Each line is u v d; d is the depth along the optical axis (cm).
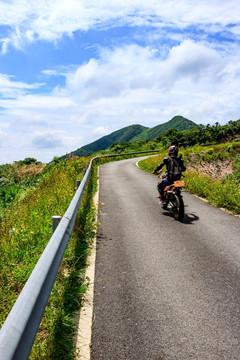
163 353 230
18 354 136
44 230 490
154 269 386
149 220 642
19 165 2002
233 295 318
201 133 9700
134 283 347
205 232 549
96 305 300
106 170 2005
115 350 234
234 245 475
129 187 1153
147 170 1911
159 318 276
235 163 3034
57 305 283
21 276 332
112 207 779
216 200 799
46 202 705
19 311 155
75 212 470
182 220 637
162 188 714
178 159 697
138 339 246
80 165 1582
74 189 905
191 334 252
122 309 292
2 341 127
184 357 225
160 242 495
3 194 1170
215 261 410
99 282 350
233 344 239
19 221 556
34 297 177
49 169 1755
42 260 226
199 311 288
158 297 315
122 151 5269
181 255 434
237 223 610
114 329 260
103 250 458
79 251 439
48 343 224
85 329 260
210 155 3078
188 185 1048
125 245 480
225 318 276
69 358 221
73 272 359
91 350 234
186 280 354
